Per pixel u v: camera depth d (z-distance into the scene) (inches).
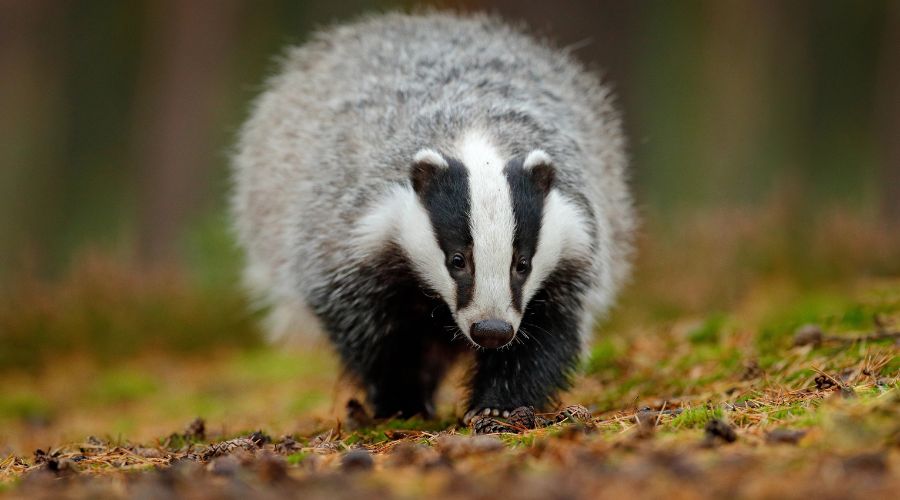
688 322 590.2
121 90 1507.1
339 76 479.8
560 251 382.6
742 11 1245.1
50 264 1448.1
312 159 448.5
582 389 473.7
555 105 441.7
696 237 705.6
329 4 1414.9
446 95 425.1
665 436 295.1
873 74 1451.8
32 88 1519.4
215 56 1194.6
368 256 393.4
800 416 309.1
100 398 640.4
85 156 1528.1
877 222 681.6
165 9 1228.5
